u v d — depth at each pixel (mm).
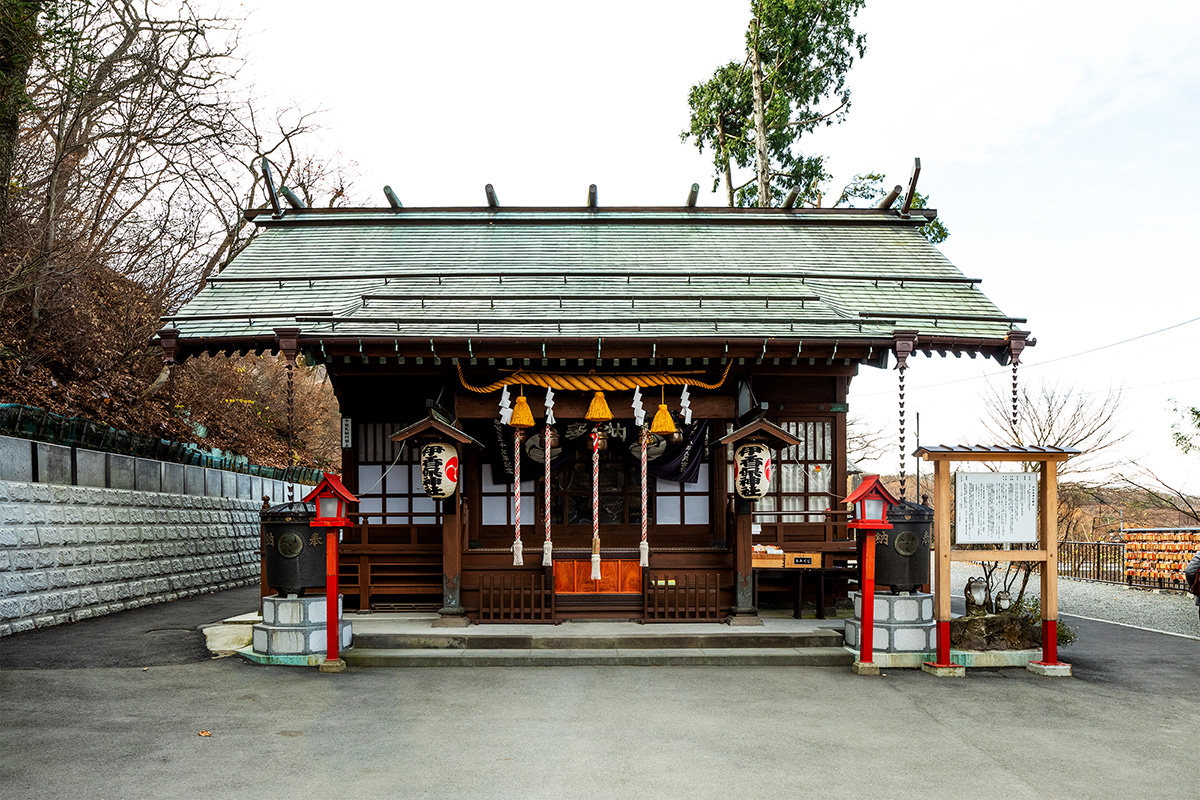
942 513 8773
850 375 11539
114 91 13438
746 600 10227
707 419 10875
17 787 5172
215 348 10312
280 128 21047
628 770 5656
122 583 12047
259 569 17672
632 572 10508
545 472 10352
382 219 14242
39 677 7926
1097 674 8742
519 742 6234
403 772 5555
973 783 5496
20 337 13195
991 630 9281
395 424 11539
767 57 26406
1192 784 5527
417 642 9375
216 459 15961
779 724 6797
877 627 9031
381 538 11328
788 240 13891
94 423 11695
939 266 13039
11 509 9641
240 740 6184
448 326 10203
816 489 11695
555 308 10898
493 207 14742
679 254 13180
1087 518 30391
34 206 13438
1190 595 16016
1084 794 5328
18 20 11391
